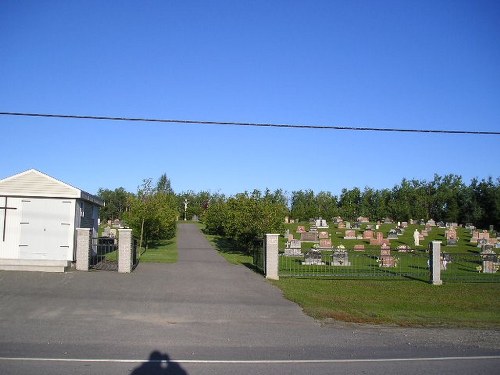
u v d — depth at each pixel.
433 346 9.60
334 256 26.11
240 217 30.67
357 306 14.45
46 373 6.82
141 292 14.84
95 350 8.39
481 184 75.50
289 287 17.33
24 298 13.19
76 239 21.00
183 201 81.69
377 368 7.67
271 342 9.57
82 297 13.67
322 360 8.14
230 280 18.14
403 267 25.66
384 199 79.56
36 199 21.48
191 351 8.55
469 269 25.89
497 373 7.52
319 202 81.88
